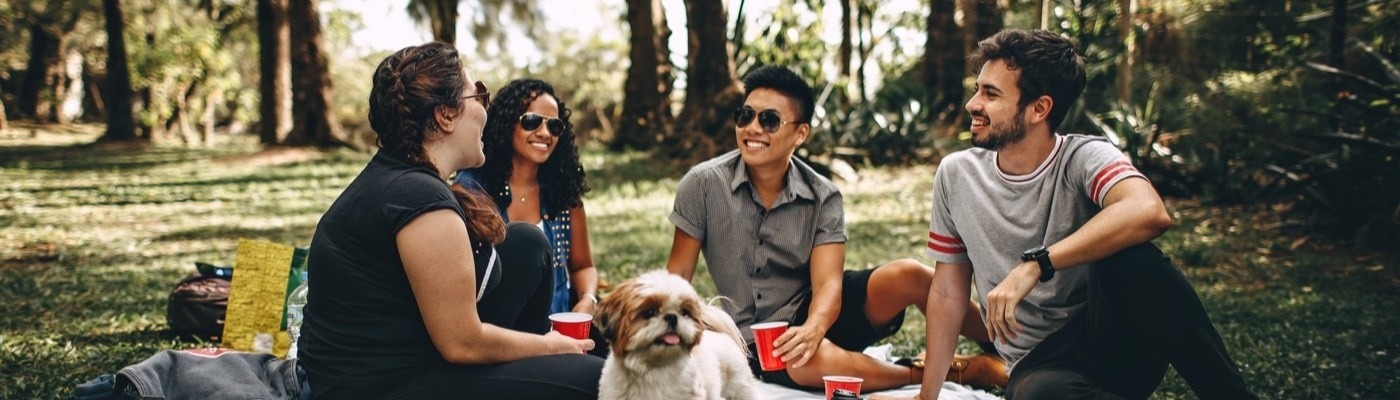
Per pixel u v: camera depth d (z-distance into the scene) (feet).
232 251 27.12
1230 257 24.67
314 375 8.46
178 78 100.37
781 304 12.71
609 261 24.44
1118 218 8.79
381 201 8.03
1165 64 42.86
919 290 12.08
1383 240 24.98
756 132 12.18
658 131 61.41
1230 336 16.24
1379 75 28.37
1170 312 8.78
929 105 55.72
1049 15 53.42
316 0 73.05
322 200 41.70
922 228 30.96
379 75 8.40
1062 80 9.59
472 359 8.22
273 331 13.83
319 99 72.69
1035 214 9.93
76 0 109.09
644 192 41.73
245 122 134.00
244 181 51.24
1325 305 18.92
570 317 10.11
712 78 52.85
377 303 8.16
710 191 12.78
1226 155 32.96
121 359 14.44
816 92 53.01
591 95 121.49
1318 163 27.76
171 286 21.25
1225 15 39.99
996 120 9.75
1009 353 10.61
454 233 7.97
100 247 27.50
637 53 61.72
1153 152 35.55
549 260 10.49
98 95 137.69
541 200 13.03
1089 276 9.37
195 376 8.52
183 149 83.82
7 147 82.12
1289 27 37.17
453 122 8.46
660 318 7.98
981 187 10.35
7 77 130.52
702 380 8.68
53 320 17.49
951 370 12.18
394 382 8.27
